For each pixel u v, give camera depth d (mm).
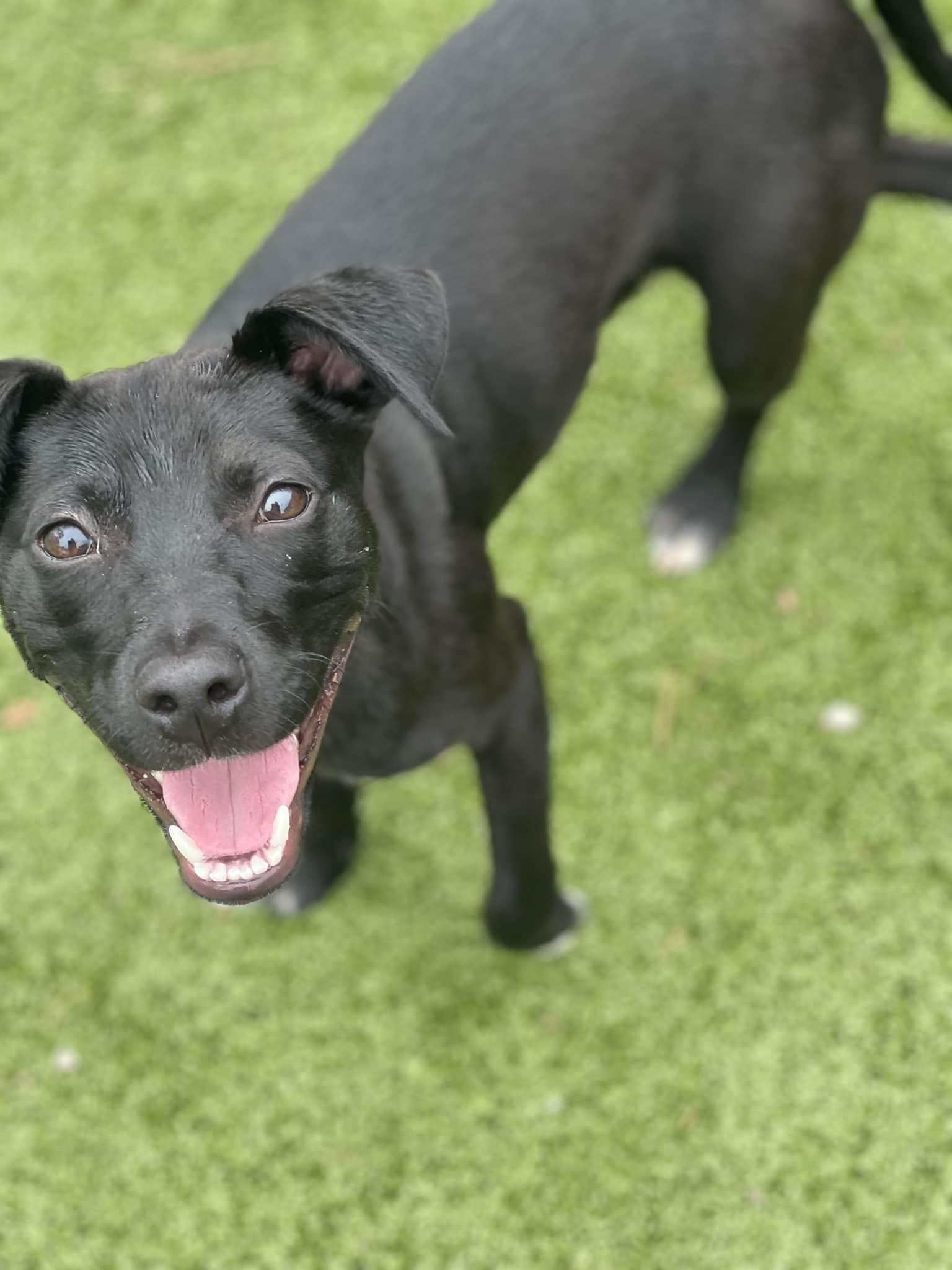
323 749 623
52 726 835
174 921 780
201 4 1116
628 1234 685
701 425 899
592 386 917
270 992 760
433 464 649
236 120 1052
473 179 680
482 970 759
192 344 658
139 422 541
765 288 732
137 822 806
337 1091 732
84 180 1042
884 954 732
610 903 768
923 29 767
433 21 1070
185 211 1013
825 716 800
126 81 1087
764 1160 692
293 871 560
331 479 557
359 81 1053
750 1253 673
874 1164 684
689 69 695
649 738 806
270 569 532
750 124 698
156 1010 759
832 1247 669
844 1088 703
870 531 855
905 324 912
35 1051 754
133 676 510
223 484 536
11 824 813
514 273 681
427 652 623
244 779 556
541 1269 681
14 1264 703
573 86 690
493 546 873
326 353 561
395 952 767
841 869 758
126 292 979
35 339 965
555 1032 738
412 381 529
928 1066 702
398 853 795
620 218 700
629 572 857
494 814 694
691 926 755
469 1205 699
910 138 806
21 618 549
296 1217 704
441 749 650
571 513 879
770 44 698
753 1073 713
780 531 861
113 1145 728
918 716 794
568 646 838
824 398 899
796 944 742
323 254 674
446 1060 736
